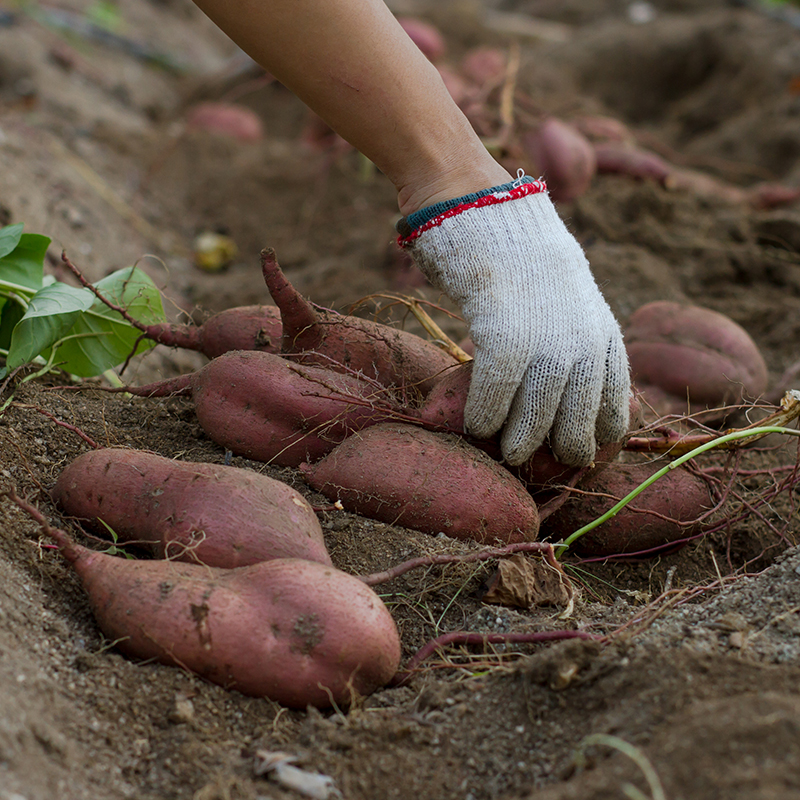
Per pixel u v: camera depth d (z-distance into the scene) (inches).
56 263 132.0
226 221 195.9
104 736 53.2
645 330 110.4
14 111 205.9
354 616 57.2
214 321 88.5
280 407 75.8
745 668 54.2
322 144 218.2
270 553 62.7
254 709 57.1
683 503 82.7
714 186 190.1
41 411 77.8
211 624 56.6
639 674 55.1
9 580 61.4
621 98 319.3
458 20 409.4
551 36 428.1
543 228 72.2
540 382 70.2
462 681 59.7
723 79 296.7
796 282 145.4
